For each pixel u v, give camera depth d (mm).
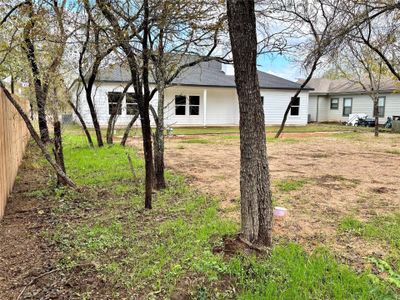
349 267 2635
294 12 7785
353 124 21500
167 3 3922
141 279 2543
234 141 12617
